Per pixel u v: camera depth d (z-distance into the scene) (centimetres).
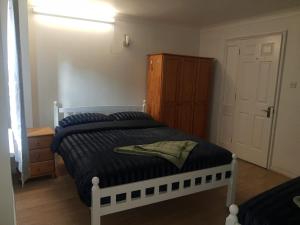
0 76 133
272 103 382
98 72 418
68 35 384
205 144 285
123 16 418
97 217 198
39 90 375
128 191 212
